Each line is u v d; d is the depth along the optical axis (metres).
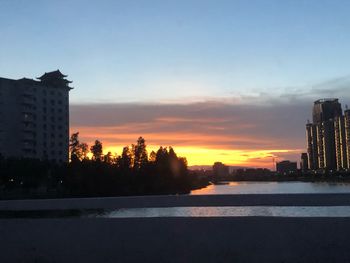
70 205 43.38
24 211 39.97
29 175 115.12
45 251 22.95
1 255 22.50
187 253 21.69
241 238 24.17
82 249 23.12
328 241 22.89
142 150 135.00
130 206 42.78
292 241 23.23
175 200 43.75
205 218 29.94
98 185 107.44
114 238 25.05
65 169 114.31
